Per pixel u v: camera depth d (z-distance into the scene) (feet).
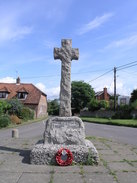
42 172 23.15
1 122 90.53
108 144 41.52
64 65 31.24
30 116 154.20
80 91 267.80
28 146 37.81
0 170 23.73
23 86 200.85
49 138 28.81
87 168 24.68
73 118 29.14
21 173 22.80
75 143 28.50
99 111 184.34
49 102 302.45
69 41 31.76
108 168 24.79
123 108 151.02
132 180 21.08
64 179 21.16
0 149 34.76
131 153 32.96
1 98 188.96
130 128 83.97
